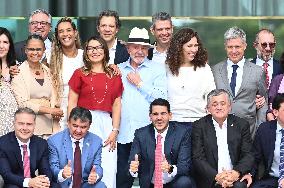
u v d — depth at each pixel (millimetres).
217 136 24125
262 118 25344
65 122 24922
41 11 26609
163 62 25859
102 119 24312
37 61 24391
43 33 26594
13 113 24109
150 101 24797
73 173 23484
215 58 29094
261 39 26828
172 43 25000
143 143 24109
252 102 25234
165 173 23875
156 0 30922
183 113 24828
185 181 23641
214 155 23969
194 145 24031
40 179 22766
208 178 23609
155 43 26250
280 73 26766
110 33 25578
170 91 24969
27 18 29094
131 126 24766
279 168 23938
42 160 23422
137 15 30922
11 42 24812
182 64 25016
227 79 25234
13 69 24391
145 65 24969
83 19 29344
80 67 24828
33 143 23422
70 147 23641
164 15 25781
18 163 23234
